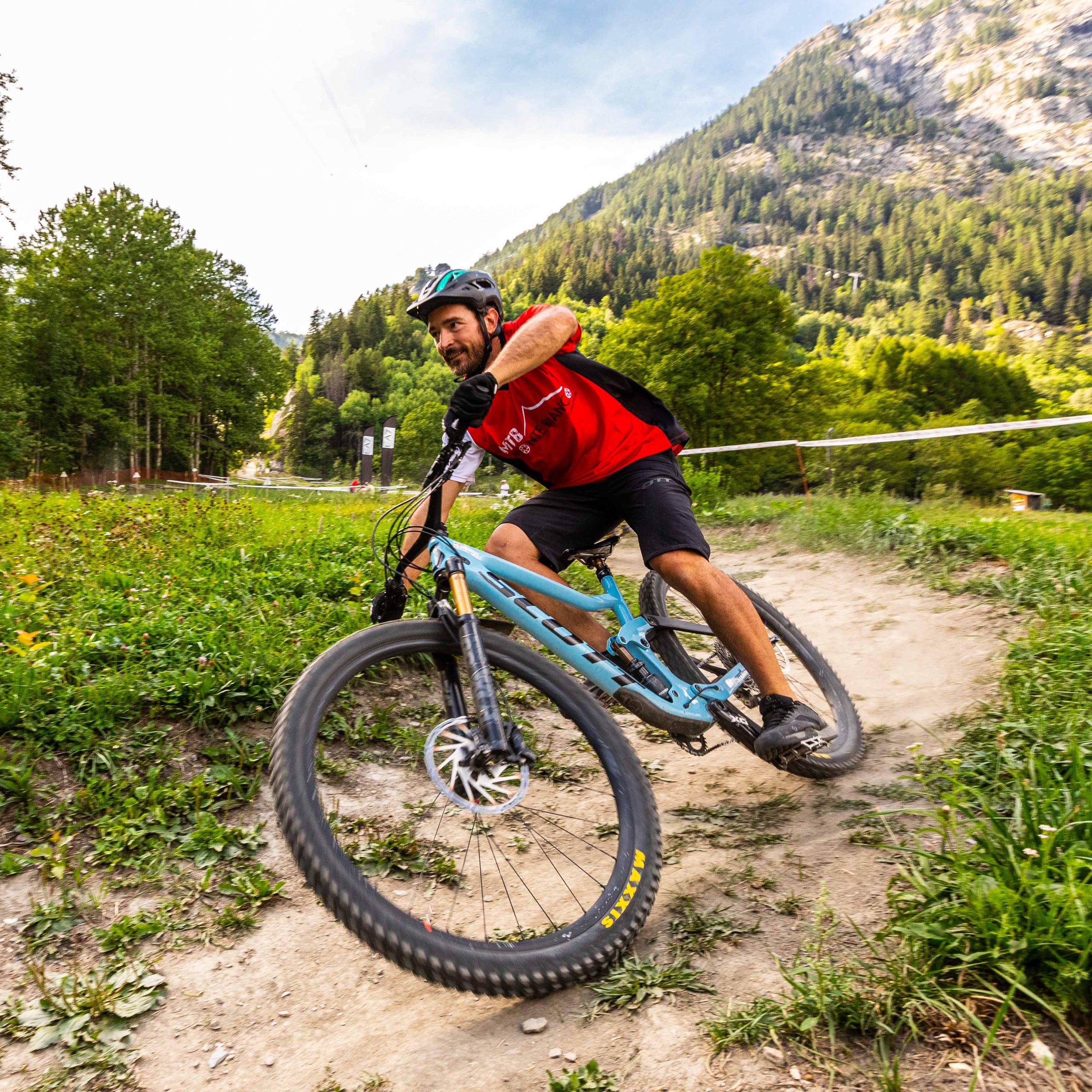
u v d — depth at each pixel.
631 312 34.69
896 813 2.19
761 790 3.01
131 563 4.93
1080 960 1.61
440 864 2.47
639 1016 1.82
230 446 60.66
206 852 2.42
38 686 2.84
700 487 11.55
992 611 4.53
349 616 4.10
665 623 2.85
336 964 2.08
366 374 160.62
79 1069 1.70
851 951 1.96
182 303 49.06
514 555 2.55
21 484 13.61
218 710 3.04
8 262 32.16
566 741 3.29
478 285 2.44
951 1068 1.54
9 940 2.03
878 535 6.60
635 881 2.08
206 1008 1.90
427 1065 1.74
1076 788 2.13
